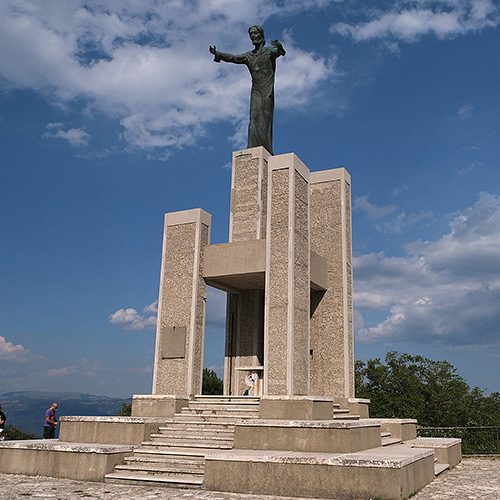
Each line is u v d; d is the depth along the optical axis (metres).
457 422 37.28
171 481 11.98
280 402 14.73
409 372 40.53
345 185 22.44
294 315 17.22
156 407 16.56
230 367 20.97
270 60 23.81
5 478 13.18
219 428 14.77
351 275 22.03
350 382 20.41
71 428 15.14
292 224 17.78
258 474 11.16
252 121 23.27
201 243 19.45
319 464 10.74
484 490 11.85
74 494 10.98
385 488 10.22
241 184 22.19
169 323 19.03
